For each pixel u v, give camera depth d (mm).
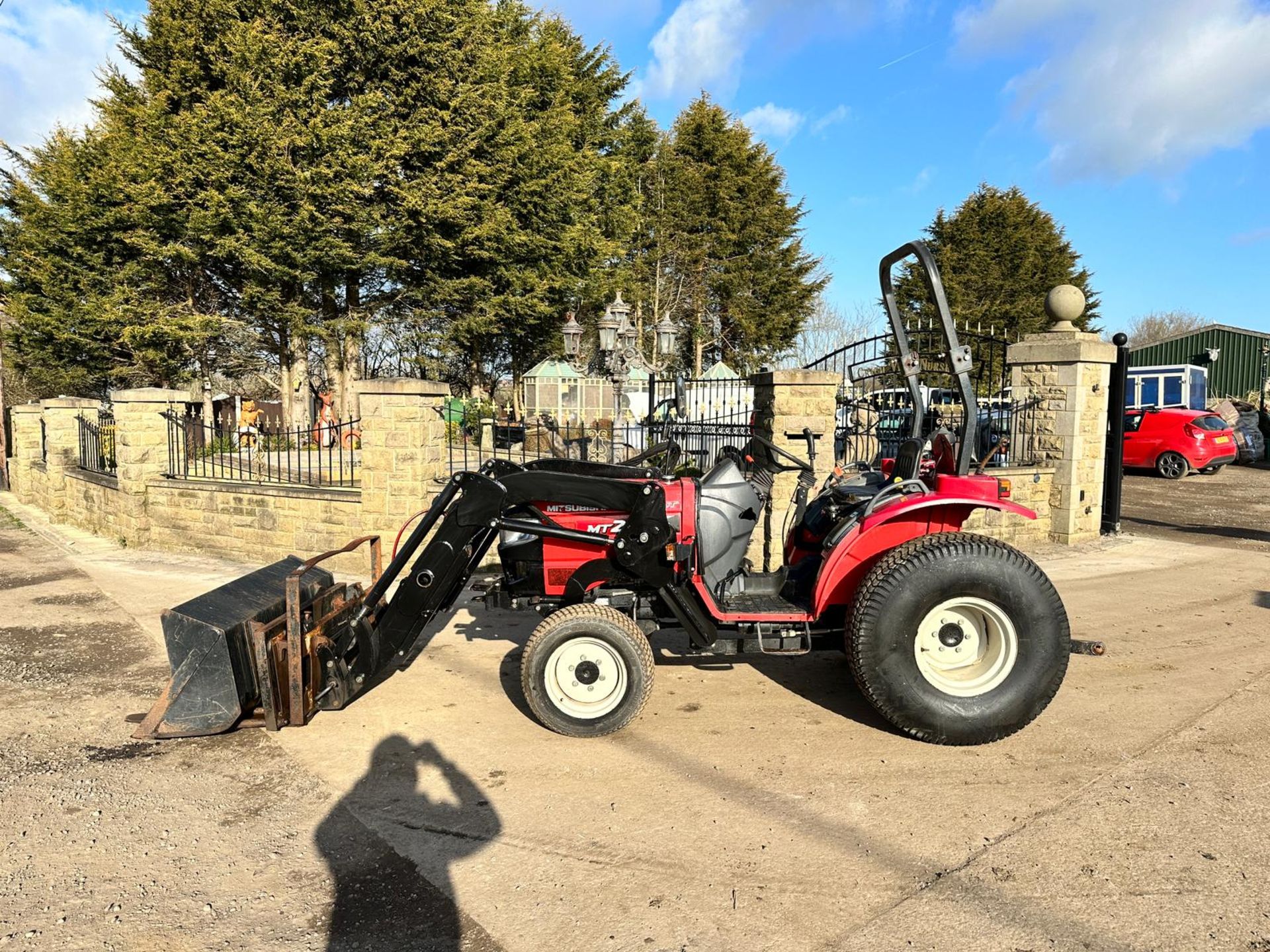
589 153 25500
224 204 17297
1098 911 2457
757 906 2520
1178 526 9789
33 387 25859
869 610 3582
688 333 33406
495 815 3127
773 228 32719
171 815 3162
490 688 4535
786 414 6824
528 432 15859
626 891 2619
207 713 3846
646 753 3658
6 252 22625
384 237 18719
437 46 18578
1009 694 3600
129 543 8930
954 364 3957
